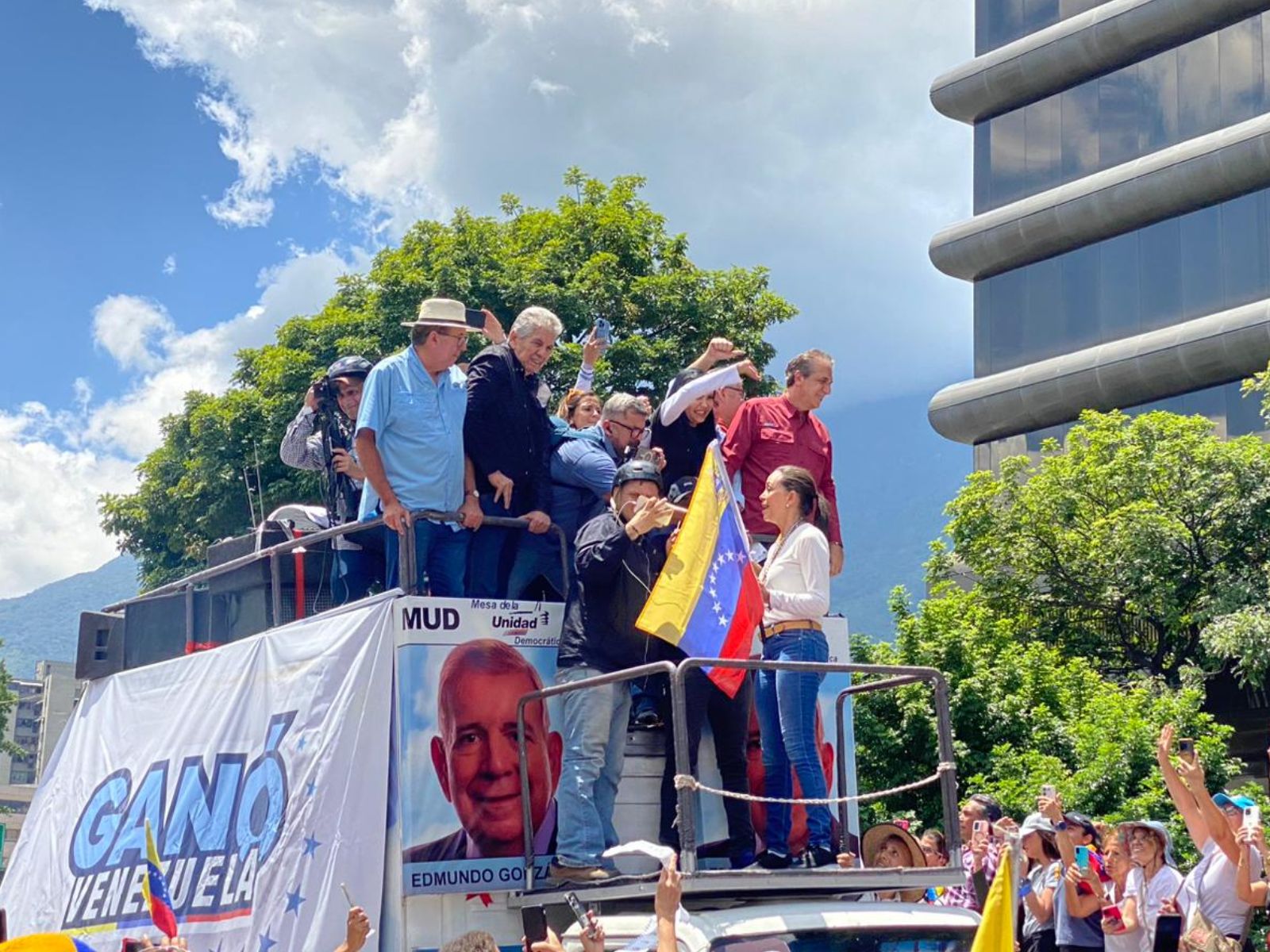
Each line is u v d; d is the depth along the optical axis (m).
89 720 8.37
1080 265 38.69
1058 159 39.91
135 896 7.40
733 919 5.93
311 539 7.47
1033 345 39.47
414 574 6.91
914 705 17.12
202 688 7.56
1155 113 37.88
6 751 52.22
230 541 8.62
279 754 6.89
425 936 6.32
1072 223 38.28
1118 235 37.94
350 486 8.46
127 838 7.64
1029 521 28.45
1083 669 18.64
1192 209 36.44
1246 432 34.62
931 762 17.05
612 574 6.76
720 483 6.85
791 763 6.91
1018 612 28.42
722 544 6.76
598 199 25.83
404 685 6.49
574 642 6.77
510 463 7.66
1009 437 39.72
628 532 6.69
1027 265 39.84
